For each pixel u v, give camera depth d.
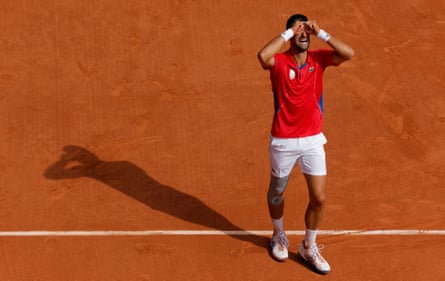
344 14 43.97
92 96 38.81
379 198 32.94
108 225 31.59
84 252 30.17
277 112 25.77
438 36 42.72
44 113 37.75
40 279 28.94
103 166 34.72
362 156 35.25
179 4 44.47
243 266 29.48
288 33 24.42
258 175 34.28
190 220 31.88
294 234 31.12
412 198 32.94
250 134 36.56
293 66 24.84
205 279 28.92
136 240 30.78
